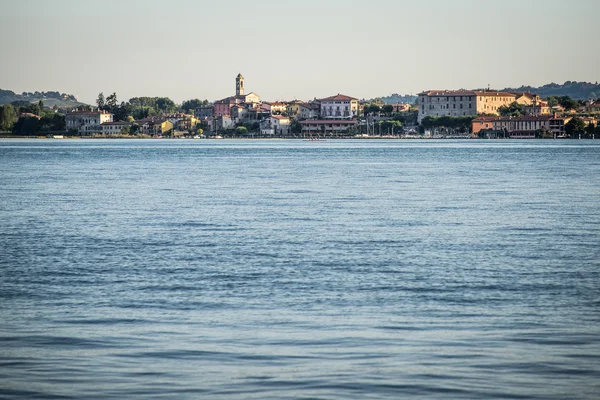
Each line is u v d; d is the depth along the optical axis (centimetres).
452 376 3250
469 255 5934
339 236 6906
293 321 4034
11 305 4394
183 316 4144
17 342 3706
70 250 6191
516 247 6322
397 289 4747
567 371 3316
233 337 3766
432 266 5481
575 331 3872
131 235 6994
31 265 5550
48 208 9231
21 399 3033
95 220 8075
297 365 3378
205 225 7656
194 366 3372
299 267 5441
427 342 3691
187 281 4984
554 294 4631
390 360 3441
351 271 5297
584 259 5766
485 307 4325
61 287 4834
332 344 3659
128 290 4747
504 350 3575
